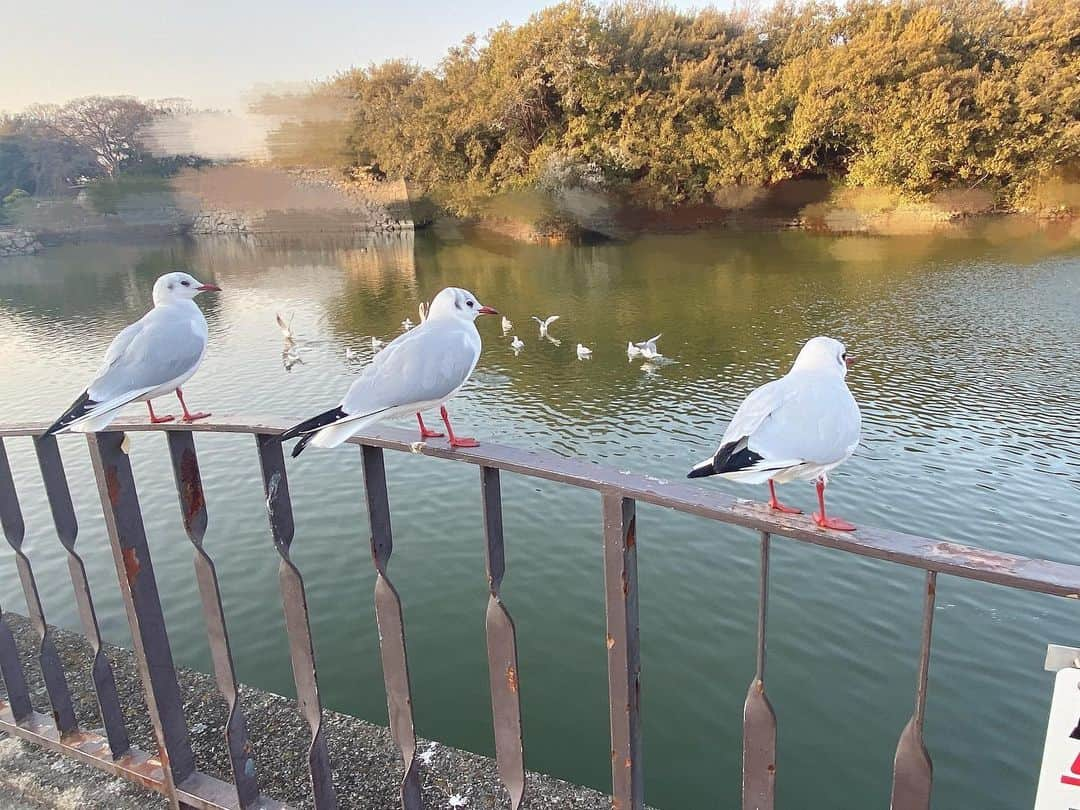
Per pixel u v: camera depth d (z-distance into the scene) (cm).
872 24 4512
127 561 257
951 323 2670
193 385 2455
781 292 3312
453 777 333
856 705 910
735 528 1327
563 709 922
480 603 1152
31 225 6406
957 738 856
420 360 285
